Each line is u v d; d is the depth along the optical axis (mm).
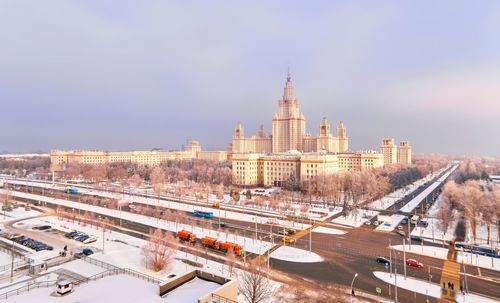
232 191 170250
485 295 58375
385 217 127500
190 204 152750
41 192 185000
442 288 61156
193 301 37000
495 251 83750
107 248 82375
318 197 164625
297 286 60531
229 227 109000
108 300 38344
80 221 112875
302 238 96125
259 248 84812
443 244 90750
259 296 52062
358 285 62125
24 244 85375
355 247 87438
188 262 73500
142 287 41938
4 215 123562
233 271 65938
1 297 42375
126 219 118625
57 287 43656
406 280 64875
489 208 104875
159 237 72562
